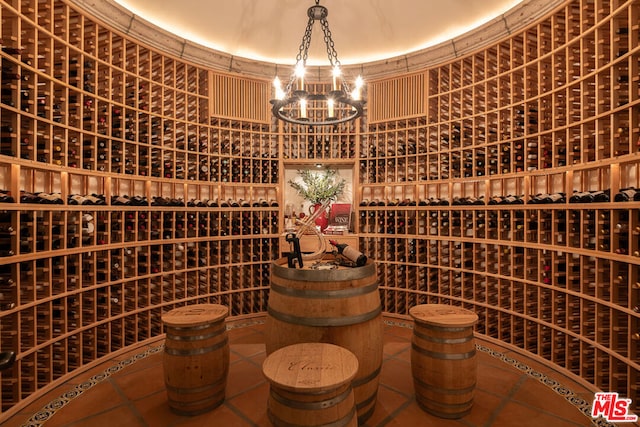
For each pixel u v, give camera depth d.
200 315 2.58
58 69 3.14
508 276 3.65
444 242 4.36
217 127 4.48
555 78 3.23
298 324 2.25
